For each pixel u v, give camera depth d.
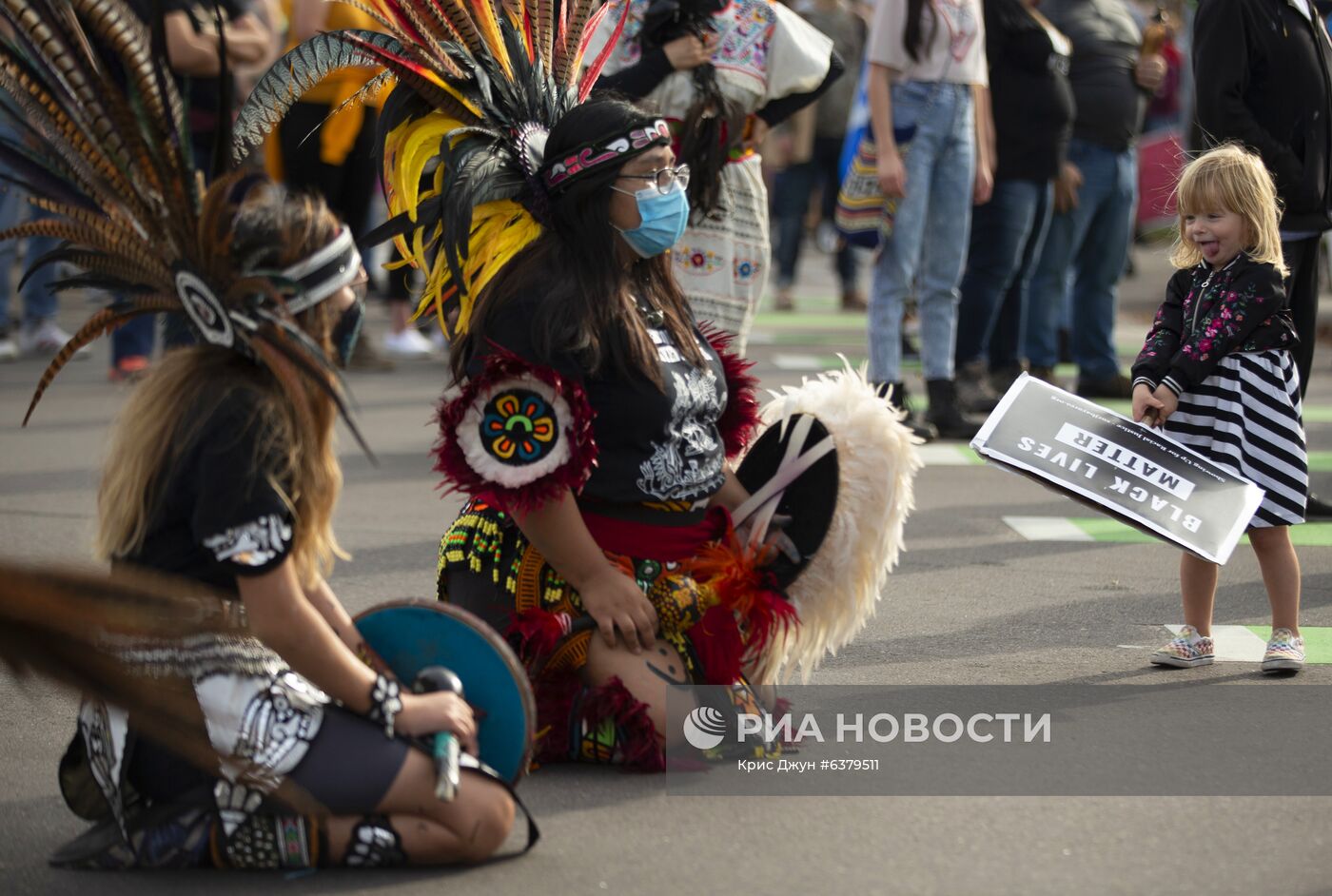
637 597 4.94
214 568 4.05
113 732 4.07
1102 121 12.09
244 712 4.06
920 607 7.07
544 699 5.01
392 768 4.15
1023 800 4.79
